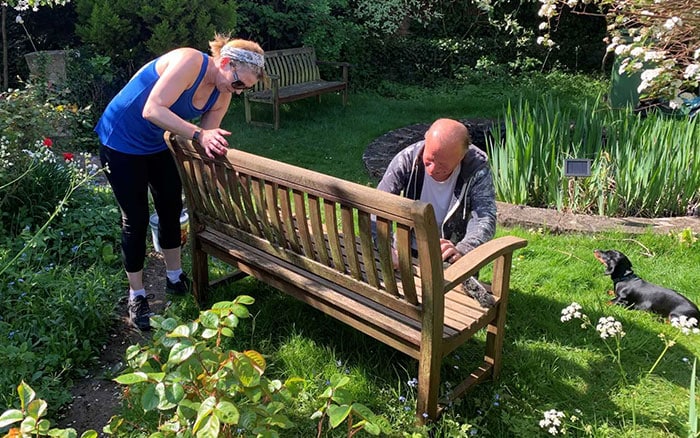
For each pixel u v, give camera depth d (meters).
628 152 4.63
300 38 9.99
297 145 7.02
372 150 6.57
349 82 10.23
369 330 2.49
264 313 3.22
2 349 2.68
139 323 3.22
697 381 2.76
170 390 1.69
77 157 5.91
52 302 3.15
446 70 11.31
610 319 2.56
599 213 4.67
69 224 4.04
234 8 7.91
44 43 7.91
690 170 4.73
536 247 4.09
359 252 2.92
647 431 2.45
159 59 2.89
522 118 5.00
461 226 2.89
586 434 2.42
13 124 4.28
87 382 2.81
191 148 2.79
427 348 2.25
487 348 2.72
